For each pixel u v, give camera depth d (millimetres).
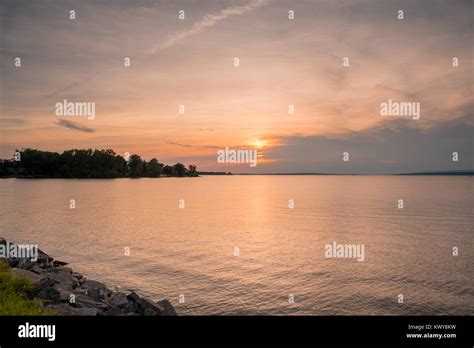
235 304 28250
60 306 14891
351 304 29125
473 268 41750
